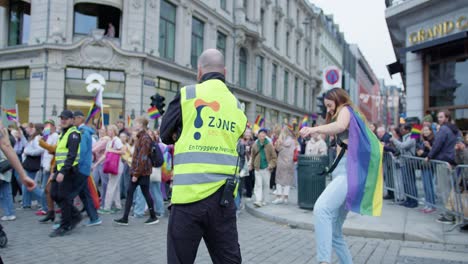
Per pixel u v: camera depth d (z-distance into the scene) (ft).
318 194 26.55
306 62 154.81
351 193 11.44
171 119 8.55
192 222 8.14
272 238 20.06
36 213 25.98
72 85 59.72
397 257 16.43
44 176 28.91
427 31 39.70
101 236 20.01
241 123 8.86
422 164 24.80
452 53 38.50
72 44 58.39
